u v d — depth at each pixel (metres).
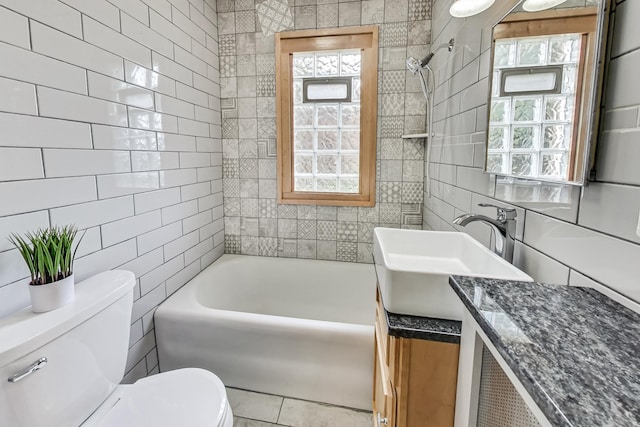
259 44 2.16
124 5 1.29
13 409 0.72
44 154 0.96
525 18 0.86
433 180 1.87
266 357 1.50
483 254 0.97
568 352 0.43
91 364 0.94
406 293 0.80
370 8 2.00
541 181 0.79
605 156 0.60
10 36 0.85
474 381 0.62
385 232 1.26
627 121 0.54
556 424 0.32
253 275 2.30
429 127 1.84
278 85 2.16
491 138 1.07
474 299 0.59
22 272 0.91
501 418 0.55
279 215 2.33
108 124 1.21
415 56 1.99
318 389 1.49
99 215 1.18
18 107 0.88
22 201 0.90
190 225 1.90
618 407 0.33
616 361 0.41
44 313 0.86
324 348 1.44
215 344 1.53
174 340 1.56
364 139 2.15
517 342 0.45
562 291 0.62
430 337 0.73
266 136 2.25
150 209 1.51
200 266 2.04
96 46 1.14
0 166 0.84
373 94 2.07
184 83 1.78
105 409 0.98
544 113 0.78
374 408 1.30
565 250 0.72
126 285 1.08
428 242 1.23
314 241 2.32
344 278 2.21
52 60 0.97
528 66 0.85
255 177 2.31
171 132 1.67
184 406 0.99
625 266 0.55
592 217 0.63
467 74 1.31
